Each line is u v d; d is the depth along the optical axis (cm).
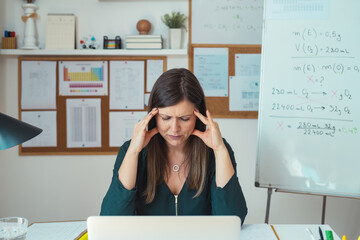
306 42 222
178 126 143
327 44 220
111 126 284
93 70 282
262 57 226
